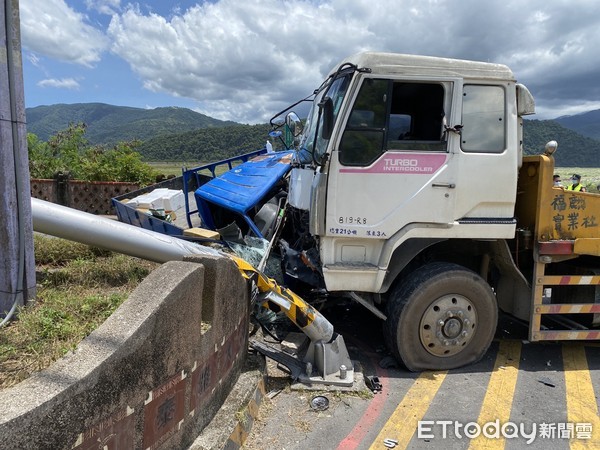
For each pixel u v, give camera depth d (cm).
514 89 391
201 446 253
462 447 309
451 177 384
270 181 582
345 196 379
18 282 336
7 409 145
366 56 373
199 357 259
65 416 160
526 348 480
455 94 381
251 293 375
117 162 1463
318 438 311
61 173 1214
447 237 393
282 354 397
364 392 366
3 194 326
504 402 368
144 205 782
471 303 407
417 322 400
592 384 403
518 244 428
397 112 390
